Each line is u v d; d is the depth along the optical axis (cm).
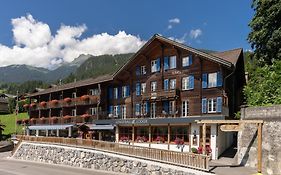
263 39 3844
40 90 7675
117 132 5047
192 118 4016
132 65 5069
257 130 2898
